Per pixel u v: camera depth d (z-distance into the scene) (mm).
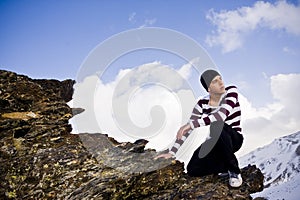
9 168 4387
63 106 5832
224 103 4570
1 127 4980
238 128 4656
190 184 4617
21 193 4160
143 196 4469
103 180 4387
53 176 4395
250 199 4449
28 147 4789
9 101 5617
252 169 4941
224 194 4359
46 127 5266
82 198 4145
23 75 6512
